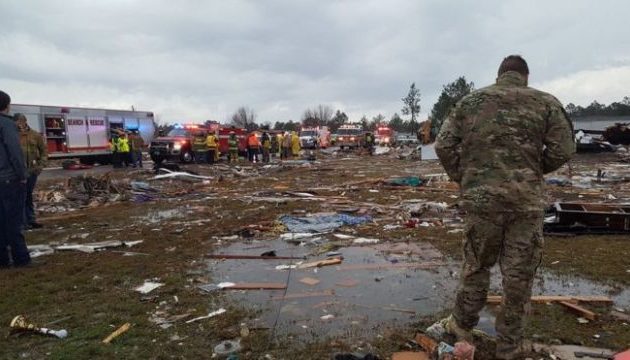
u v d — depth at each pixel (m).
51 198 13.07
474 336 3.88
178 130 27.64
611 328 4.23
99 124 27.73
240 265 6.56
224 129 30.98
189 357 3.87
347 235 8.29
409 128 90.06
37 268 6.54
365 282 5.69
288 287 5.56
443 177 16.78
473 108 3.53
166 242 8.03
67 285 5.76
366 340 4.11
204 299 5.20
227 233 8.63
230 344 4.02
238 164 26.80
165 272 6.23
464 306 3.76
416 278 5.80
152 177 18.98
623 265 6.09
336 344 4.03
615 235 7.68
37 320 4.68
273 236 8.36
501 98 3.45
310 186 16.19
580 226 7.82
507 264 3.49
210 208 11.71
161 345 4.08
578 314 4.51
